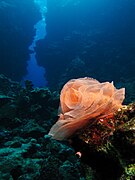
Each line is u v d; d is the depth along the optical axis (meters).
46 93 12.72
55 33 30.78
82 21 29.48
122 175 1.32
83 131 1.53
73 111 1.50
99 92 1.52
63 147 8.48
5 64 27.12
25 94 12.97
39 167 7.57
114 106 1.56
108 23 27.47
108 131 1.46
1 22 25.09
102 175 1.50
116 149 1.39
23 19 27.75
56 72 29.45
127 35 26.23
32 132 10.45
